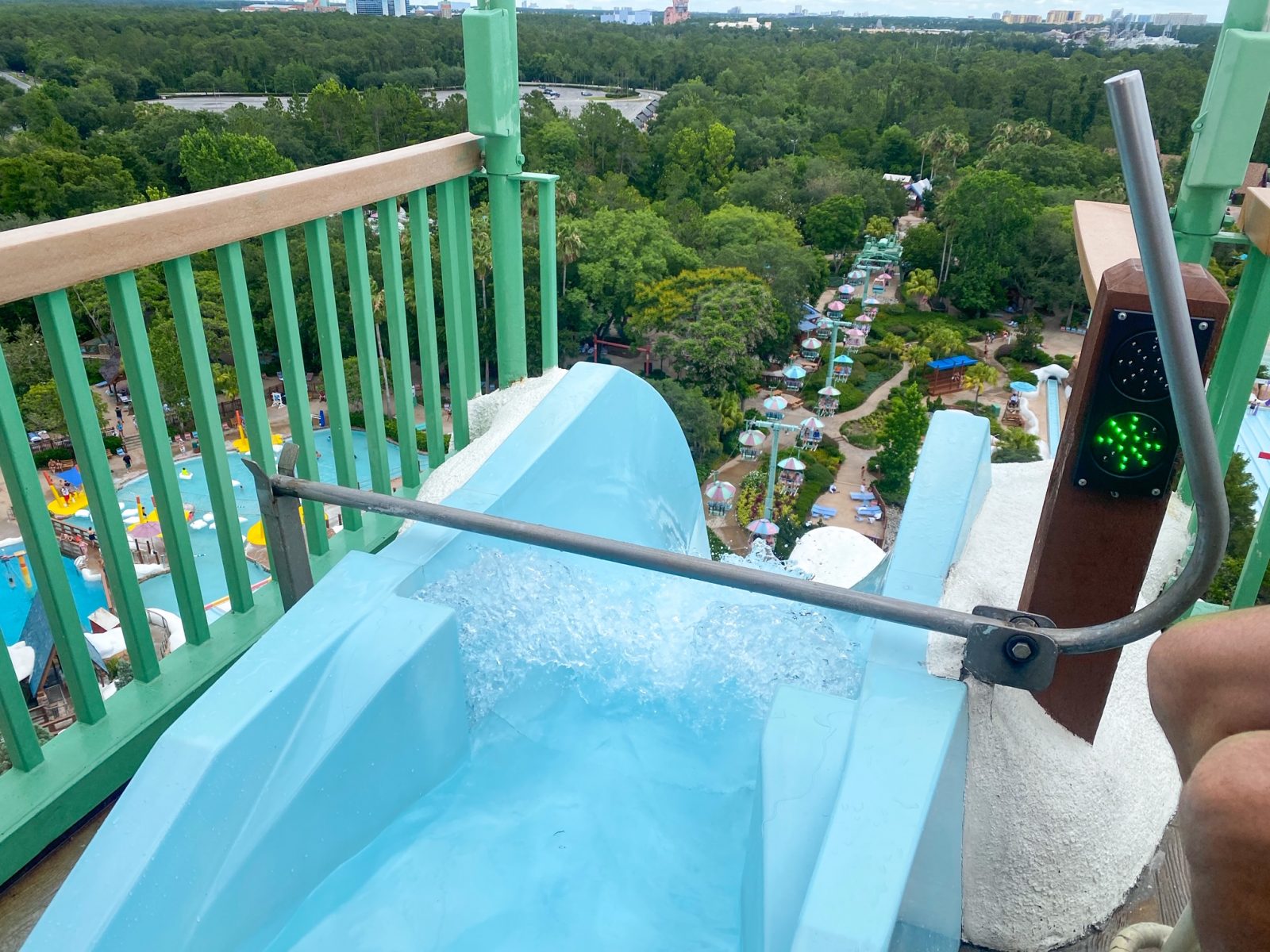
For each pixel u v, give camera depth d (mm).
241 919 935
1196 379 684
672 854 1085
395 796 1113
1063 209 41406
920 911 855
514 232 2133
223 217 1389
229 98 77312
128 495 20062
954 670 993
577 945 977
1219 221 1547
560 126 49250
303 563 1290
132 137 47281
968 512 1267
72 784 1249
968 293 40688
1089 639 878
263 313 26188
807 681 1195
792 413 32406
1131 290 866
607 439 1694
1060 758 991
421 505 1156
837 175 48781
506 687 1279
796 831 844
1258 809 560
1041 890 963
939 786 856
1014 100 63188
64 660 1301
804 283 37562
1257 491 7715
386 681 1036
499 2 1922
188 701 1444
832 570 2135
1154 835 1045
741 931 966
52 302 1183
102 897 806
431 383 2057
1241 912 587
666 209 45094
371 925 995
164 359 22281
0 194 38750
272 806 954
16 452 1165
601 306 36125
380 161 1724
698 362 31250
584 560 1414
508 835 1105
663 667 1279
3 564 18125
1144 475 923
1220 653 660
